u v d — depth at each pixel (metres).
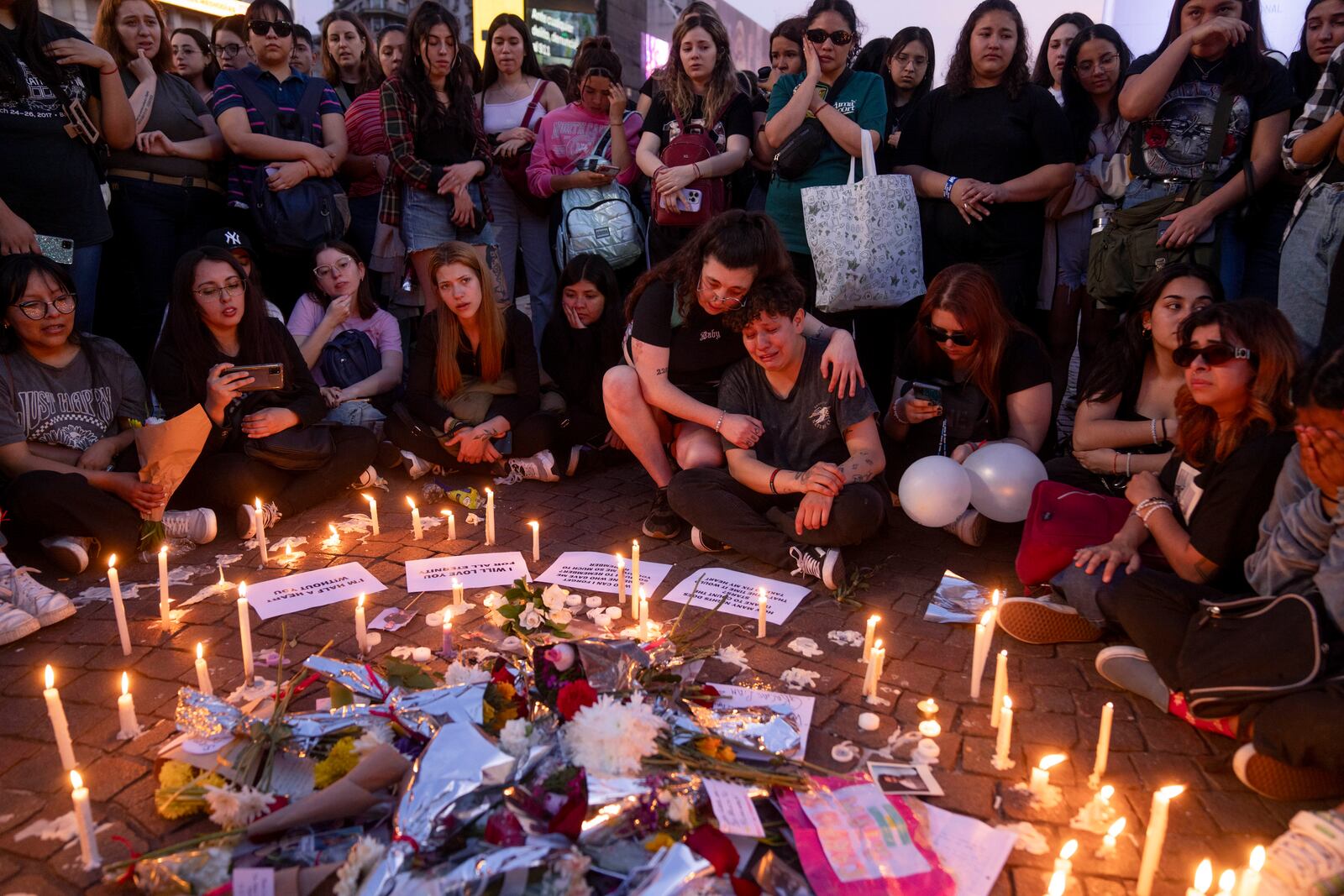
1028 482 4.08
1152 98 4.73
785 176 5.46
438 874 1.98
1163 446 4.09
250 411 4.79
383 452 5.46
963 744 2.86
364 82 7.04
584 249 6.05
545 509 4.97
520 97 6.76
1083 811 2.53
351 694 2.74
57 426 4.43
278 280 6.39
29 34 4.84
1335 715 2.38
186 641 3.47
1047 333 6.16
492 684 2.63
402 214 6.18
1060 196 5.80
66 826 2.46
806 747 2.81
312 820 2.21
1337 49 4.14
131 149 5.65
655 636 3.45
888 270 4.93
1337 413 2.47
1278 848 2.24
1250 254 5.05
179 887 2.10
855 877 2.13
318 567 4.17
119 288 5.86
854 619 3.67
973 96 5.20
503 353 5.42
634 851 2.11
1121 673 3.10
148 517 4.17
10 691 3.15
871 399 4.09
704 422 4.28
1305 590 2.70
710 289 3.90
